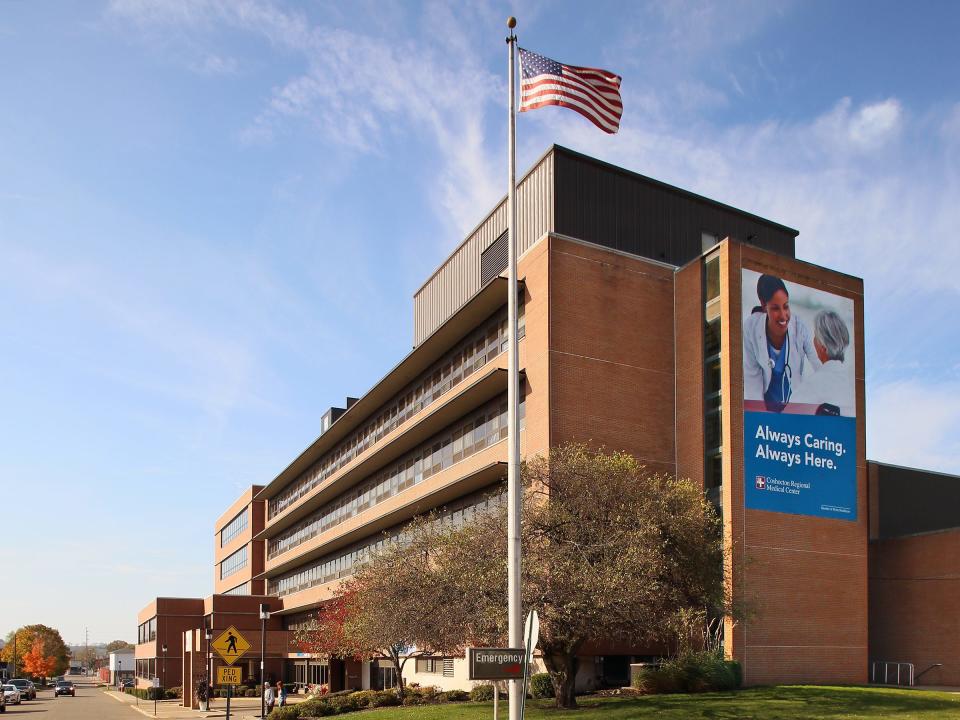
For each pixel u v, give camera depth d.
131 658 155.25
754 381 35.19
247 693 65.19
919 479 41.69
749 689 29.08
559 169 38.50
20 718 48.97
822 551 34.97
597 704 26.08
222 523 113.25
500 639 24.45
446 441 45.59
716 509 34.28
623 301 37.03
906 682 36.53
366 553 57.53
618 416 35.66
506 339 38.94
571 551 24.88
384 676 53.44
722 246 36.22
